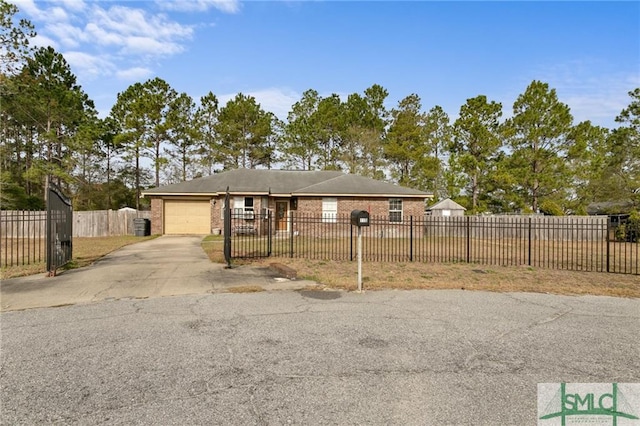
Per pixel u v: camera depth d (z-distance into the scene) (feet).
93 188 104.12
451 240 64.69
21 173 87.51
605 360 12.89
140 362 12.19
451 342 14.46
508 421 9.06
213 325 16.17
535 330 16.06
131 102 105.29
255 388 10.52
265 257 37.42
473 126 100.73
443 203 91.81
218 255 38.29
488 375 11.61
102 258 36.04
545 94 91.97
